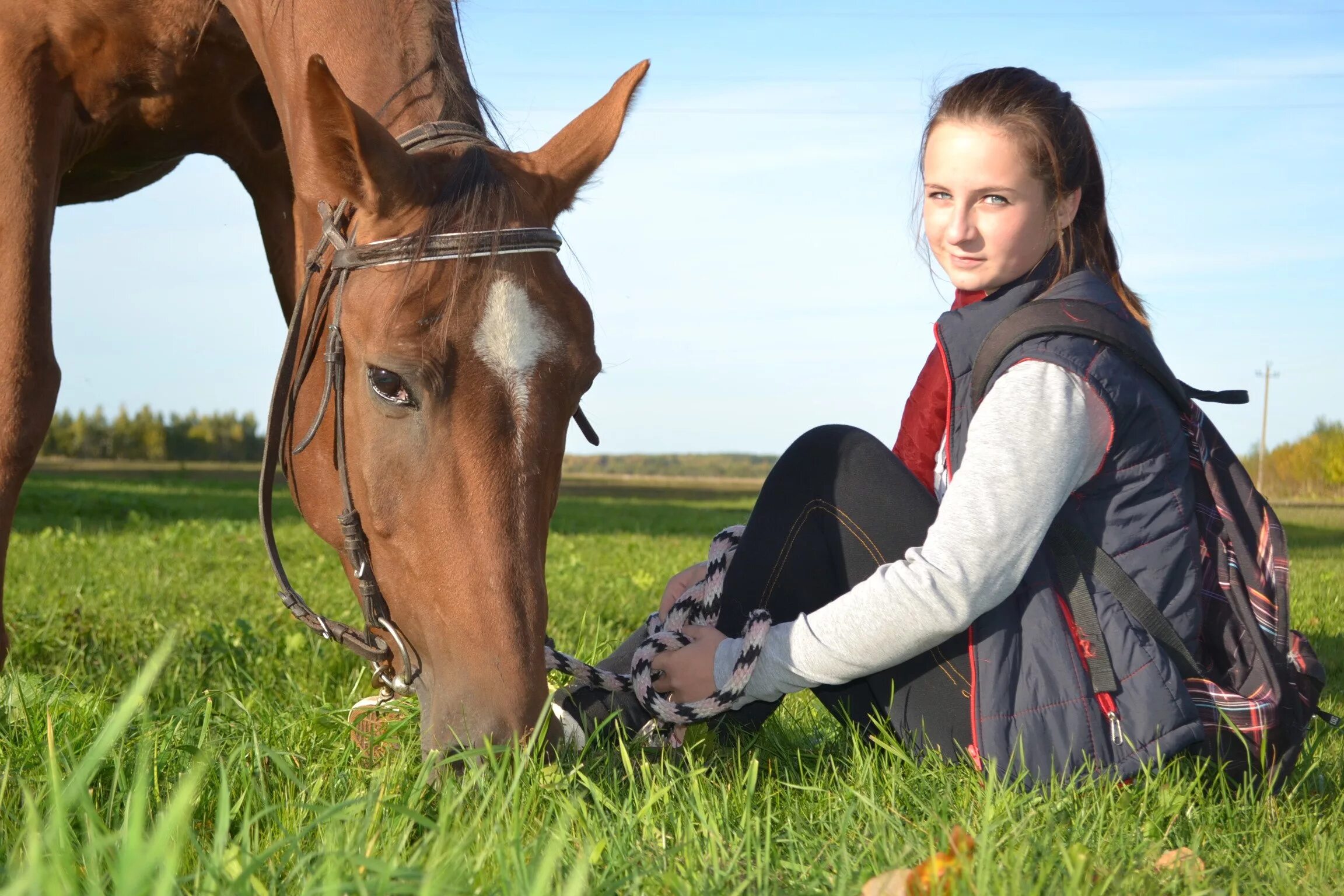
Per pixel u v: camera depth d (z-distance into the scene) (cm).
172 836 150
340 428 217
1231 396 224
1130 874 156
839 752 251
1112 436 200
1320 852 176
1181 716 196
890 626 197
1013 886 139
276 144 360
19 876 126
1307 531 1911
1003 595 196
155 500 2247
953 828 165
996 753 198
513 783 169
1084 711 197
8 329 287
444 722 194
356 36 273
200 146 360
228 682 361
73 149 329
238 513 1888
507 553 195
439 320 200
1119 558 204
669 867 155
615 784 196
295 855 148
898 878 143
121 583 653
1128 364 204
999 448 195
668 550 1308
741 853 163
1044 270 223
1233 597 208
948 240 221
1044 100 215
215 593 632
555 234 222
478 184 214
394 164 211
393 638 218
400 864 147
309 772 206
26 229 296
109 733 111
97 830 145
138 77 325
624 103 244
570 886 116
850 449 221
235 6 317
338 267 217
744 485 11575
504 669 191
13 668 306
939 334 224
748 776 194
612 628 531
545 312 206
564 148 241
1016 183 213
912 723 216
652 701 214
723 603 230
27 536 1065
